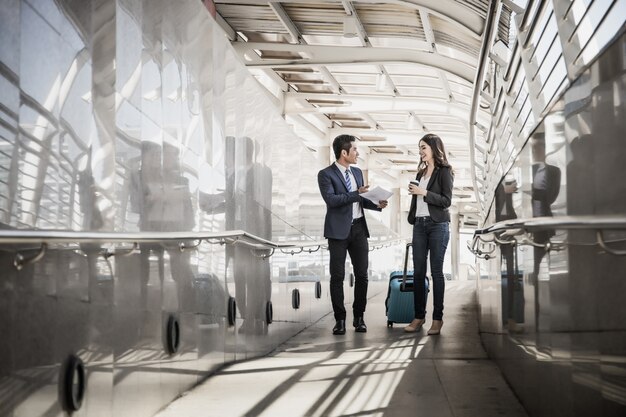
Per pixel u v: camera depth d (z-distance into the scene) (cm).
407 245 884
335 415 441
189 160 547
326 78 2006
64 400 330
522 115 927
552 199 325
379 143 2956
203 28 598
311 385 532
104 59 390
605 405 252
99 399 369
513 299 477
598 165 250
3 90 280
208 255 589
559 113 312
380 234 1723
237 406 470
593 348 266
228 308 639
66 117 340
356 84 2103
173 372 493
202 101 588
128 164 421
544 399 366
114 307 392
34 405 300
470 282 1983
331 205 845
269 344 755
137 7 445
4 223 278
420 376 553
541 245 352
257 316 725
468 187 4303
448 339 759
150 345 450
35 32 310
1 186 276
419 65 1589
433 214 793
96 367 366
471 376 550
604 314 251
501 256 543
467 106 2084
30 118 303
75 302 343
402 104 2161
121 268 405
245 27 1667
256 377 571
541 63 694
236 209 685
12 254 282
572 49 555
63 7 340
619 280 231
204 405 476
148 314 448
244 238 655
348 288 1320
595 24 527
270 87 2138
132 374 417
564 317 314
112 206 394
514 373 479
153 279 458
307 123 2578
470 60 1537
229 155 668
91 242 358
